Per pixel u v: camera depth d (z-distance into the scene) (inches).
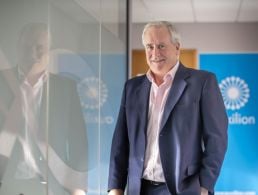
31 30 75.3
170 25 78.3
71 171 87.7
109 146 108.3
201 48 219.0
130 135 79.6
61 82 83.4
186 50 221.5
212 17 209.9
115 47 118.5
